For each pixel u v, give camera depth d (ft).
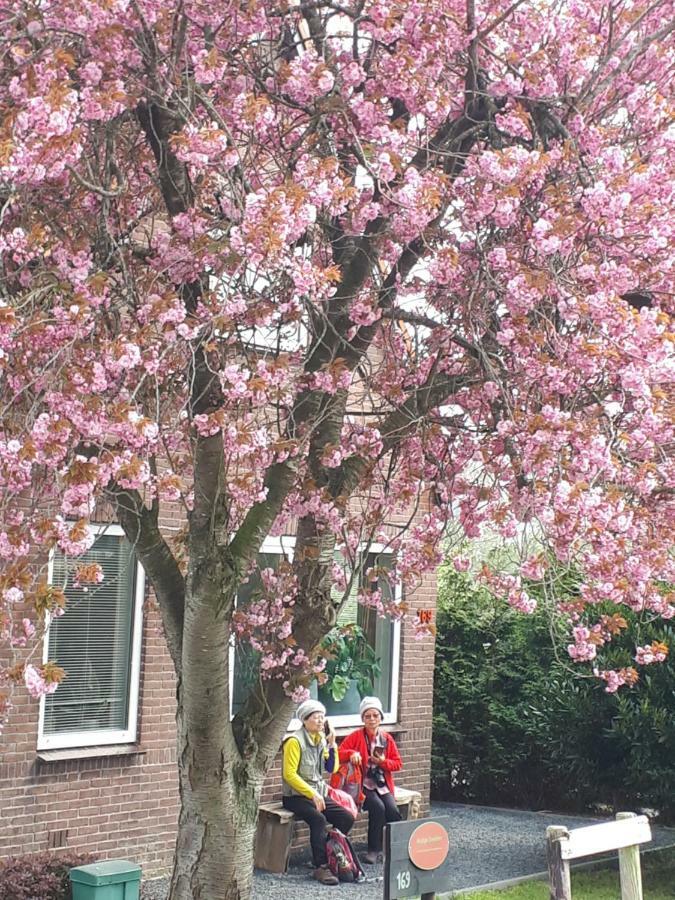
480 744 47.65
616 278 18.97
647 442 19.88
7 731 26.53
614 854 36.40
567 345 19.13
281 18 22.22
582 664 38.65
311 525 21.39
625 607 37.58
